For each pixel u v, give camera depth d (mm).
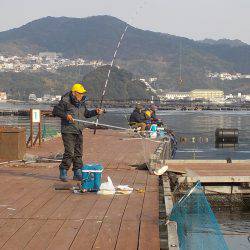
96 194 7773
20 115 58344
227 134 30828
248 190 11414
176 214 6336
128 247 5168
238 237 9102
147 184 8766
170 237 5500
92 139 18000
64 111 8367
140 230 5754
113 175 9781
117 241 5355
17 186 8391
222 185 11414
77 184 8430
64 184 8523
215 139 32344
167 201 7473
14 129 11562
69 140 8539
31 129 15211
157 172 9828
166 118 67125
